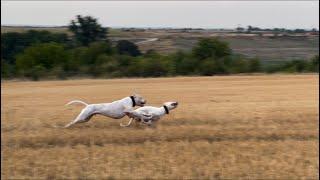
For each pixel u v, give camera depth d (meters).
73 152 13.23
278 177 10.95
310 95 32.50
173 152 13.11
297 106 24.20
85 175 11.08
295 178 10.90
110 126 17.34
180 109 22.67
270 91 36.81
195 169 11.42
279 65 67.06
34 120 19.50
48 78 60.53
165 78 58.41
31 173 11.30
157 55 66.06
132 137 15.38
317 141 14.76
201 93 35.81
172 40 111.50
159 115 17.31
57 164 11.98
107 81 54.47
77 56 65.56
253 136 15.73
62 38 82.38
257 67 66.44
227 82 49.69
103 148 13.71
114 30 137.00
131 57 65.50
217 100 29.05
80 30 86.94
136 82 52.00
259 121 18.56
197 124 17.86
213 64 64.94
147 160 12.20
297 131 16.42
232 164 11.87
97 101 31.11
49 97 34.28
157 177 10.88
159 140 15.06
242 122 18.30
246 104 25.66
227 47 68.12
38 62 64.19
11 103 28.61
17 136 15.65
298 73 64.31
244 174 11.14
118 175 11.02
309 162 12.12
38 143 14.80
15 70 61.41
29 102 29.39
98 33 87.50
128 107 17.27
